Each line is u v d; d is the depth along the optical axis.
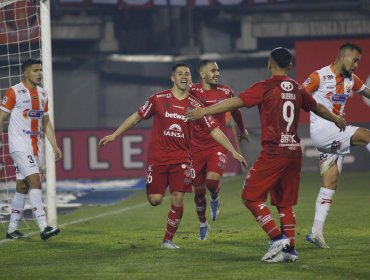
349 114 68.94
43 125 29.59
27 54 70.44
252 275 19.67
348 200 44.72
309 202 44.25
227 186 58.56
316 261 21.86
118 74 76.62
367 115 68.75
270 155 21.19
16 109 28.62
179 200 25.42
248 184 21.48
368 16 75.25
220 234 29.83
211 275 19.84
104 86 76.44
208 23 76.94
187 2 71.81
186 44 77.25
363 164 69.12
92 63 76.25
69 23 75.31
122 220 37.44
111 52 76.31
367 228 31.00
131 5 71.56
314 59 70.06
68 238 29.48
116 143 69.50
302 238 27.86
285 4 75.75
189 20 77.12
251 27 75.94
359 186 55.09
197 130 29.61
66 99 76.00
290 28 75.75
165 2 71.44
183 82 25.12
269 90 21.17
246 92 21.11
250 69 76.38
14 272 21.28
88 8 75.50
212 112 20.86
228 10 76.31
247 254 23.80
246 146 71.31
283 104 21.16
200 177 29.75
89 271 21.09
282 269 20.45
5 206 44.84
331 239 27.39
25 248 26.73
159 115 25.23
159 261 22.59
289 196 21.77
